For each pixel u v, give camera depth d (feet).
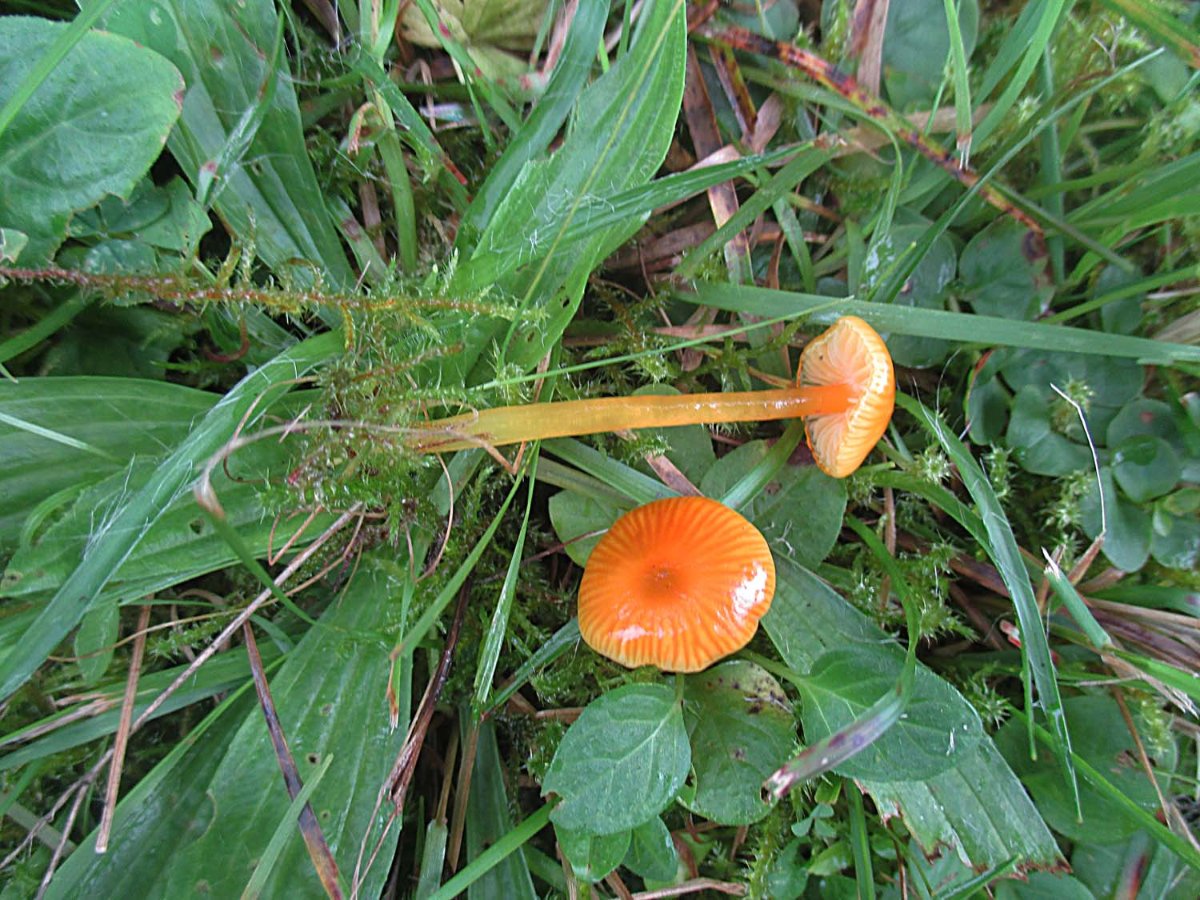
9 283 0.36
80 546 0.34
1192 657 0.41
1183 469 0.41
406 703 0.38
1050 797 0.41
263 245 0.38
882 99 0.42
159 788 0.38
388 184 0.41
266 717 0.36
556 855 0.42
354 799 0.37
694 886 0.42
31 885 0.37
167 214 0.36
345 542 0.40
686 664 0.38
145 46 0.34
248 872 0.35
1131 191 0.40
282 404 0.38
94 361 0.38
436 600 0.37
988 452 0.44
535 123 0.39
